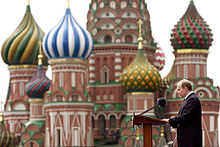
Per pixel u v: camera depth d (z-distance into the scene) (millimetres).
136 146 72188
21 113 90750
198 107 15641
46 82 84750
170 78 82000
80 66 77500
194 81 79000
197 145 15633
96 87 84625
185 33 78625
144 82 76438
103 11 84875
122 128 78188
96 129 83875
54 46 76812
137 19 84812
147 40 86000
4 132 88188
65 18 78375
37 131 83000
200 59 79500
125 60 83938
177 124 15922
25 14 93438
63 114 76312
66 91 76438
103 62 84562
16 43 91438
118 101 83625
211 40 80250
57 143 76375
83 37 77375
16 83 92625
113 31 84062
